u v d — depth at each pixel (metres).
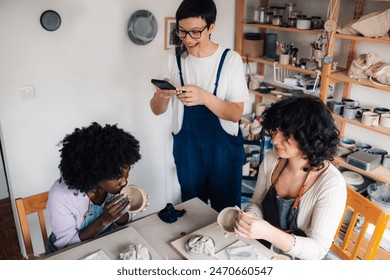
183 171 2.12
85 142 1.24
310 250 1.26
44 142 2.18
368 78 2.18
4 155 2.15
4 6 1.83
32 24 1.93
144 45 2.35
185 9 1.60
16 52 1.93
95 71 2.22
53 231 1.38
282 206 1.42
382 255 2.21
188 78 1.89
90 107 2.28
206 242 1.27
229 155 2.01
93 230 1.34
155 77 2.47
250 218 1.21
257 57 2.72
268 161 1.53
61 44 2.05
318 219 1.31
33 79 2.03
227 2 2.64
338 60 2.49
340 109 2.35
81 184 1.26
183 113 1.98
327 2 2.46
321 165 1.32
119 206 1.27
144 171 2.68
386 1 2.14
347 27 2.13
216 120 1.92
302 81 2.53
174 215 1.47
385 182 2.17
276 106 1.25
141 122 2.53
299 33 2.69
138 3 2.24
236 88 1.83
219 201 2.16
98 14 2.12
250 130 2.71
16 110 2.03
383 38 1.99
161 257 1.28
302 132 1.20
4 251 2.45
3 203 2.90
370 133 2.48
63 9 2.00
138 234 1.35
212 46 1.80
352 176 2.44
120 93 2.37
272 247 1.50
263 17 2.61
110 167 1.23
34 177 2.21
